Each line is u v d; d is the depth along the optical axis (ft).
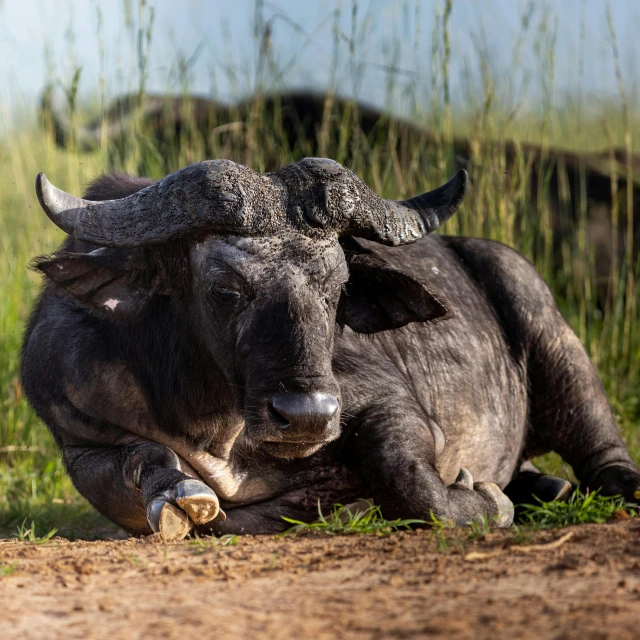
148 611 39.27
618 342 114.21
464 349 76.18
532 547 46.57
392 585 41.52
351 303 65.36
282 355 54.13
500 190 107.24
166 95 121.19
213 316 57.82
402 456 62.90
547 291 82.64
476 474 76.79
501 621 35.73
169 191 57.36
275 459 65.98
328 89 115.03
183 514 57.36
